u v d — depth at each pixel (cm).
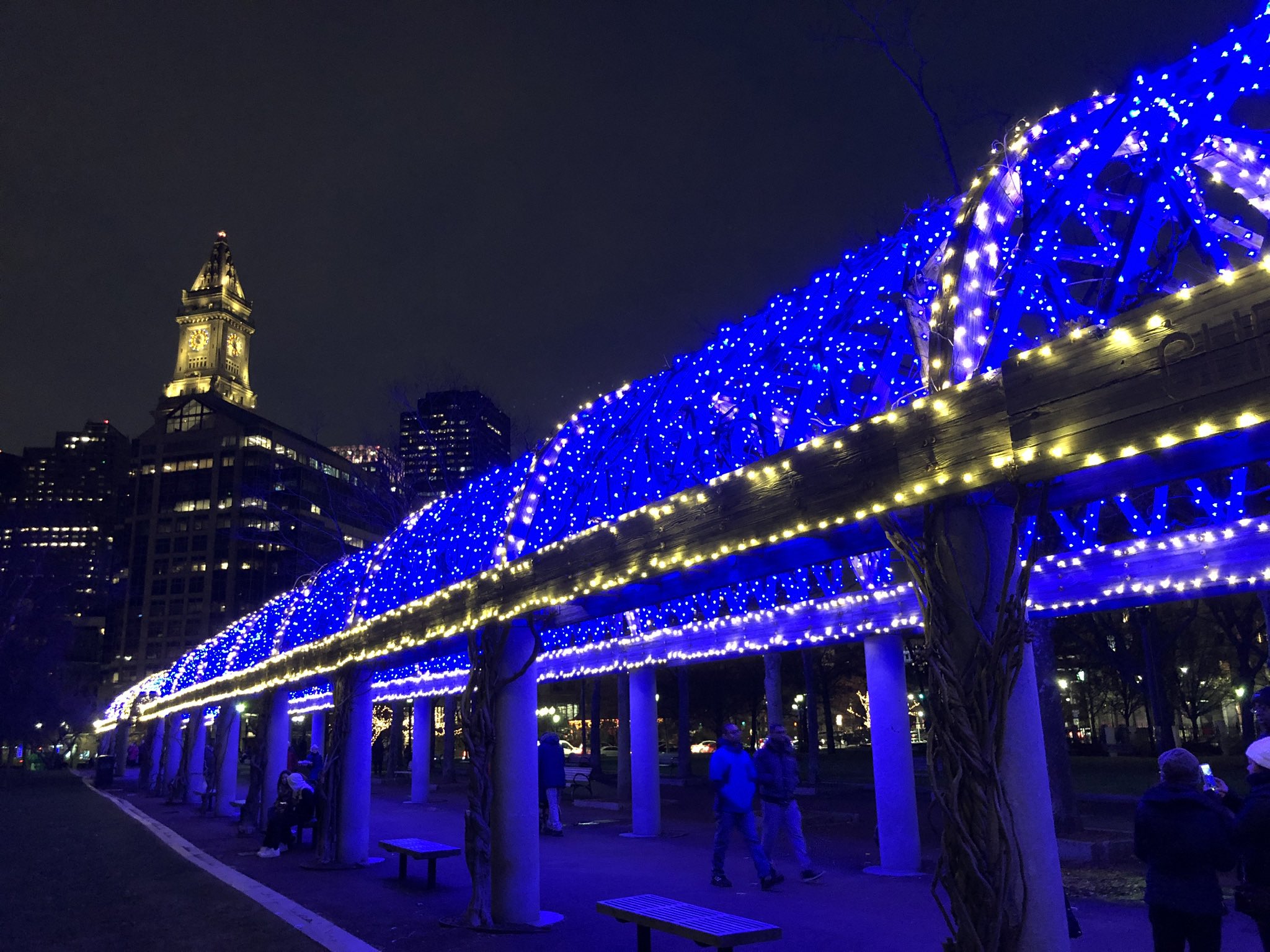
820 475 454
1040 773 384
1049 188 433
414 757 2150
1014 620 378
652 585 693
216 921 859
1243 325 304
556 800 1461
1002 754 380
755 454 604
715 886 942
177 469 11856
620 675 2139
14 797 2914
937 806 381
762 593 1139
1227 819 424
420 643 976
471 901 809
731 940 513
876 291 552
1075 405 346
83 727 7956
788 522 472
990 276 421
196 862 1268
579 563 674
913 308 475
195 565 11431
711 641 1221
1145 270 422
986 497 395
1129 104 407
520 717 831
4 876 1195
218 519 11494
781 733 970
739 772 945
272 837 1331
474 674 843
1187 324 319
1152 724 3128
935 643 389
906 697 1014
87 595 12131
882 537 487
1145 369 328
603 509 764
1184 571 758
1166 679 3162
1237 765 2578
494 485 962
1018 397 367
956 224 435
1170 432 318
